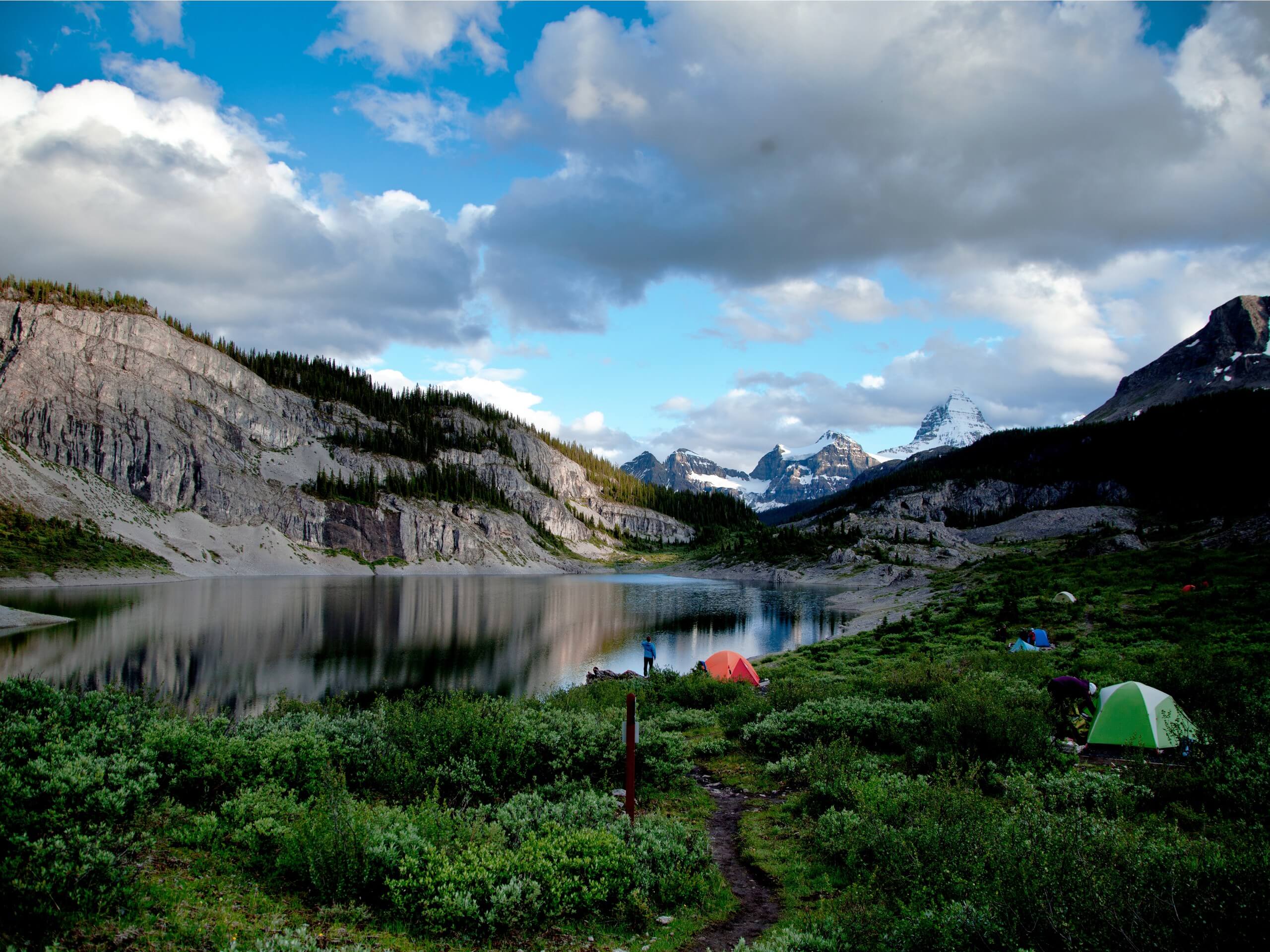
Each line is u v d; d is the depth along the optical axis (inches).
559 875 365.7
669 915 366.6
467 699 754.8
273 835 379.9
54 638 2018.9
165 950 265.6
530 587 5497.1
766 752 722.8
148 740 443.8
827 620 3024.1
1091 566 2241.6
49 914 261.1
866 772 561.6
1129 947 248.1
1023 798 410.3
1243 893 251.4
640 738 607.5
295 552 6476.4
